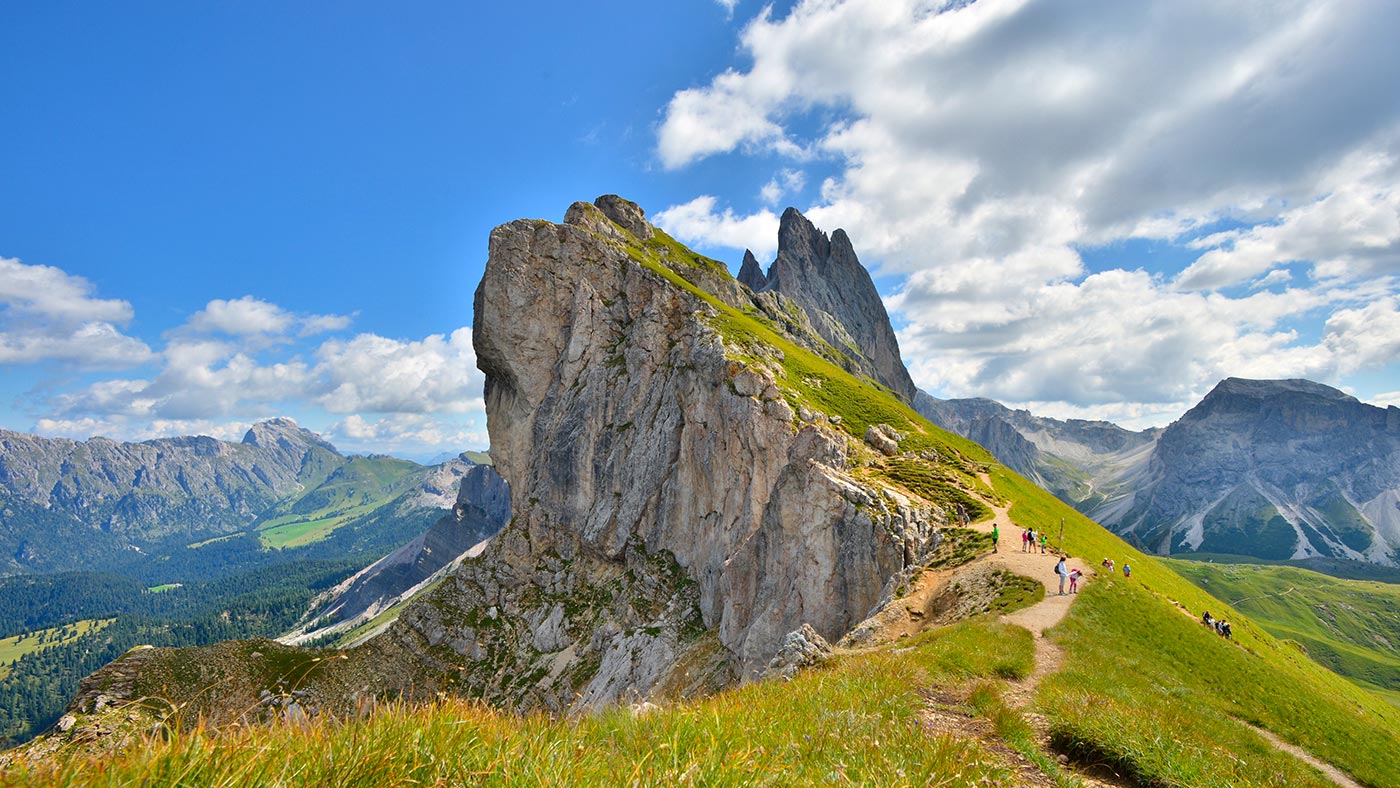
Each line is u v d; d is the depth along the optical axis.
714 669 82.81
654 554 118.56
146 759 6.06
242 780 6.25
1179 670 33.09
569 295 149.38
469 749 7.73
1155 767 15.09
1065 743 16.42
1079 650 30.78
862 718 12.91
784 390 113.62
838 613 67.50
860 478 77.38
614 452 133.25
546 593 130.88
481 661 122.69
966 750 11.69
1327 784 18.77
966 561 53.97
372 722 7.64
